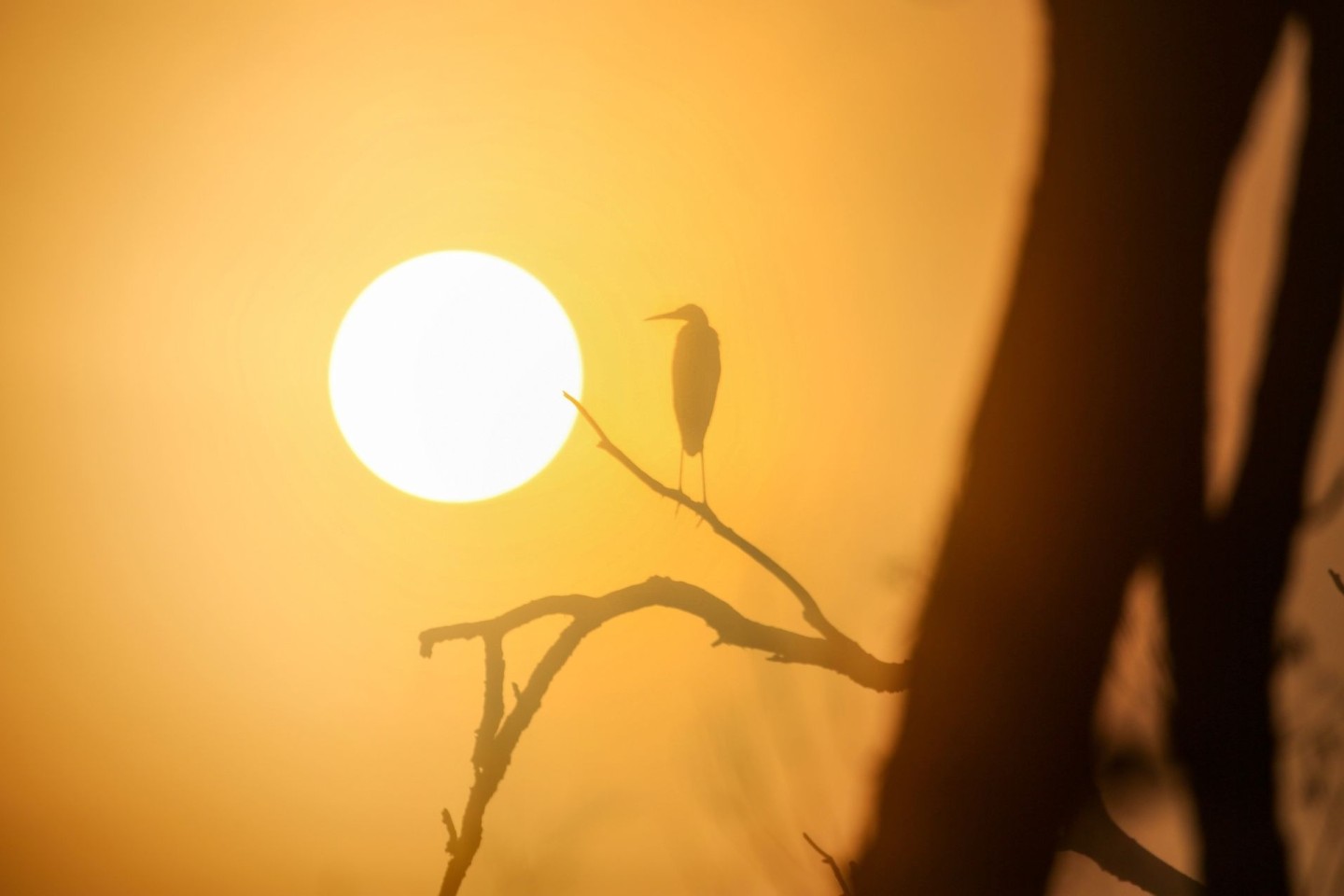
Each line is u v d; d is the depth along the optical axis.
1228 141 52.25
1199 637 52.28
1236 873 52.34
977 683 52.34
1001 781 52.31
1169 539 52.28
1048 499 52.31
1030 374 52.34
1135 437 52.25
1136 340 52.28
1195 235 52.25
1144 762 52.34
